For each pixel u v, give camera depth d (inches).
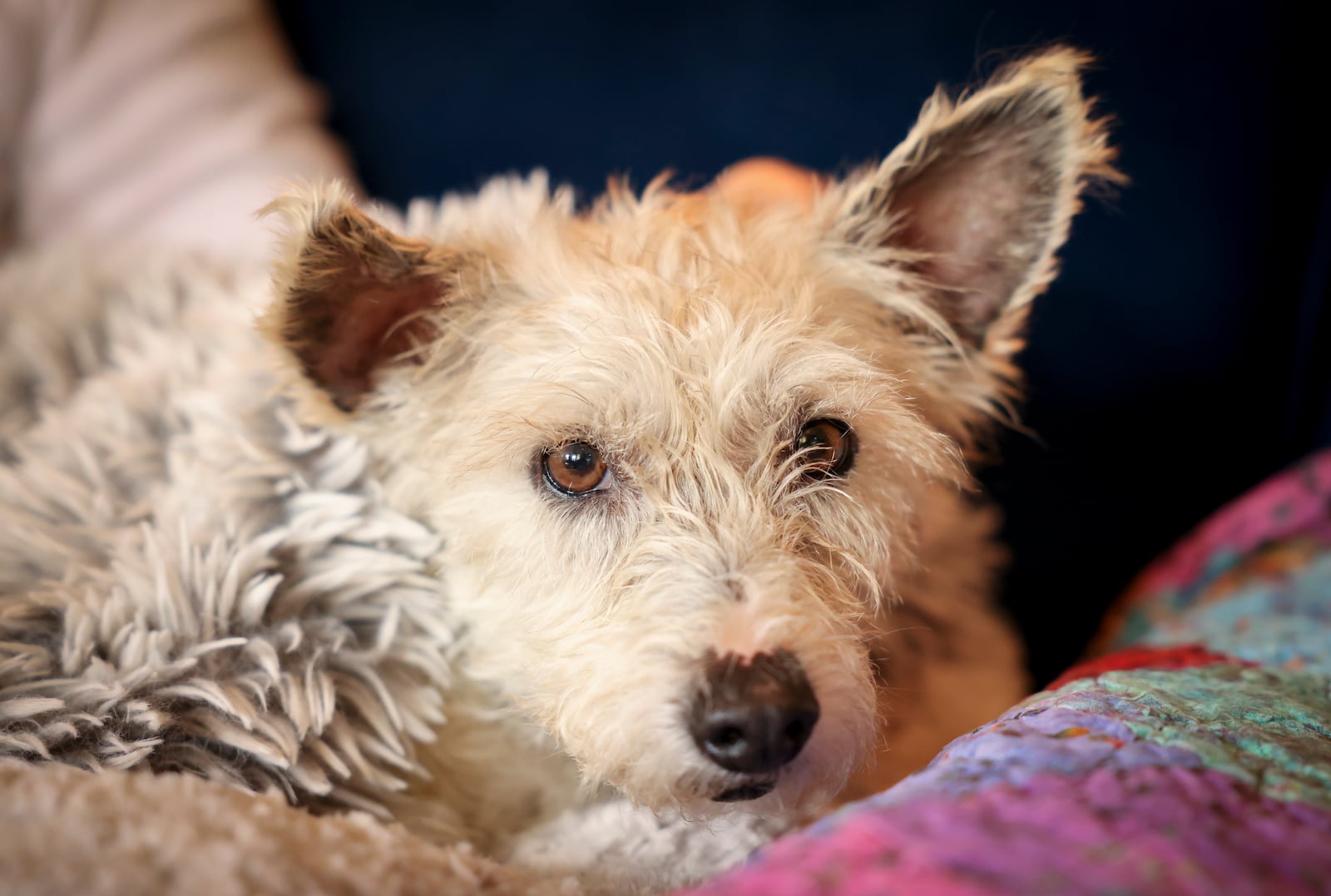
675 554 17.7
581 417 18.1
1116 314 24.9
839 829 14.7
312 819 15.9
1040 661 24.8
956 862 13.9
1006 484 25.3
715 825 17.8
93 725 16.7
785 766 17.0
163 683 17.1
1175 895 12.7
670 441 18.1
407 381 19.0
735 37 26.1
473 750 18.8
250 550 17.8
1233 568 21.2
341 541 18.4
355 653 18.0
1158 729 15.6
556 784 18.8
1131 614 21.9
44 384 20.1
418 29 27.2
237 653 17.4
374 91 27.5
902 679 20.6
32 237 25.9
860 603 18.3
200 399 18.8
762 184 23.4
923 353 19.9
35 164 25.8
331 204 17.5
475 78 27.1
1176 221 24.6
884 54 25.6
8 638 17.3
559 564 18.2
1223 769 15.0
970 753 15.6
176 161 25.7
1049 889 12.9
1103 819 14.4
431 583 18.7
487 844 18.4
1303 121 24.2
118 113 25.6
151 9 26.0
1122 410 25.1
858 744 17.3
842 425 18.7
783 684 16.8
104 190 25.7
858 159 25.9
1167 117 24.5
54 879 14.5
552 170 27.2
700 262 18.7
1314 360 24.1
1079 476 25.2
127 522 18.2
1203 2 24.3
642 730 17.0
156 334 20.1
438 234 19.7
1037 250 19.1
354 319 18.7
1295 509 21.1
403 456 19.0
